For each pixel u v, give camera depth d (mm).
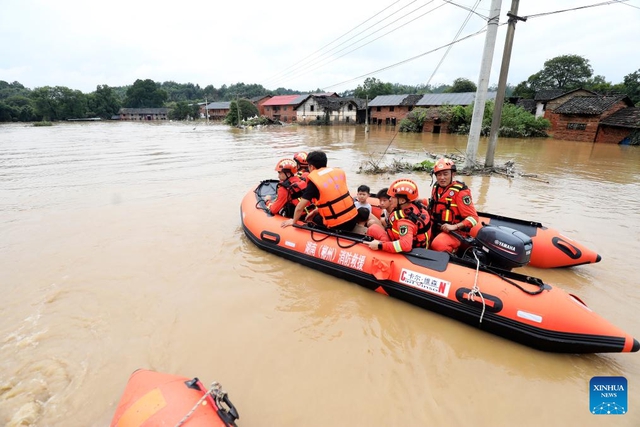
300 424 2422
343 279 4289
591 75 46375
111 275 4438
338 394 2670
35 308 3762
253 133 30781
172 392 2129
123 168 11945
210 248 5246
